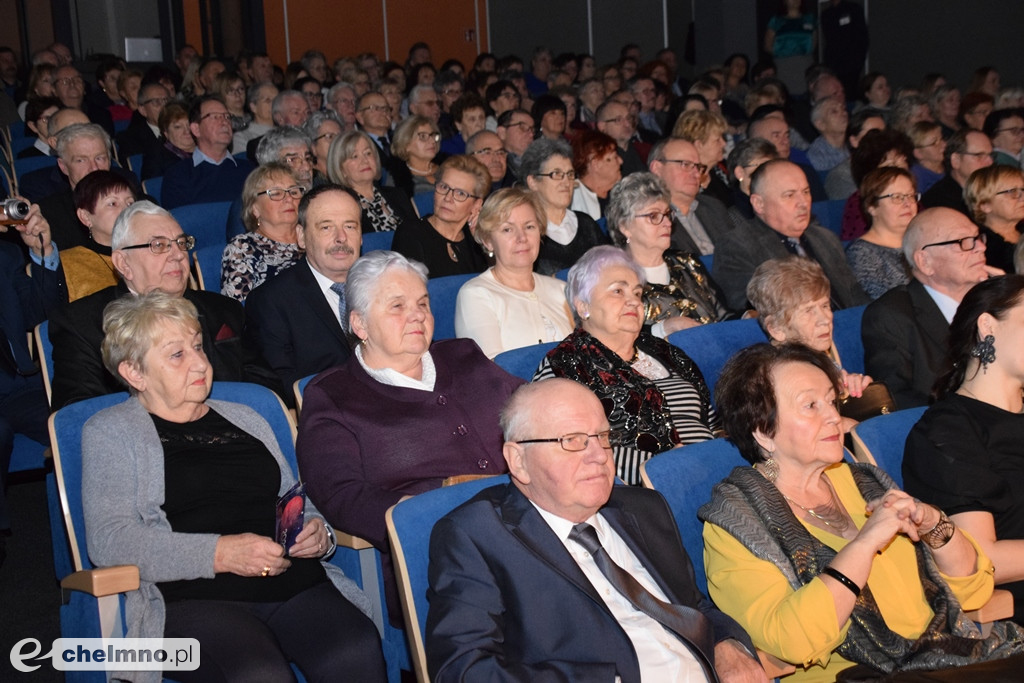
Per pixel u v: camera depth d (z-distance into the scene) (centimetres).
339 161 549
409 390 296
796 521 241
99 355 335
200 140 642
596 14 1491
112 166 614
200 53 1266
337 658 251
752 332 374
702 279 443
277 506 260
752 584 233
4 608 365
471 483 241
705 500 257
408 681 312
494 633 214
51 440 268
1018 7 1231
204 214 527
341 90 851
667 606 225
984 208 508
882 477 262
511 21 1456
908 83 1348
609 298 333
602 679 210
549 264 489
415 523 229
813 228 479
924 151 710
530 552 220
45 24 1181
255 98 785
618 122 755
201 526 265
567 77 1084
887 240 471
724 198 629
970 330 276
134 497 261
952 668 227
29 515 449
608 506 239
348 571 286
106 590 231
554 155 496
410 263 302
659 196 425
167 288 349
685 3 1472
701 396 347
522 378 336
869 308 390
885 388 358
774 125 726
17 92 962
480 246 484
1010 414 272
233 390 296
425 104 848
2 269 390
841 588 224
